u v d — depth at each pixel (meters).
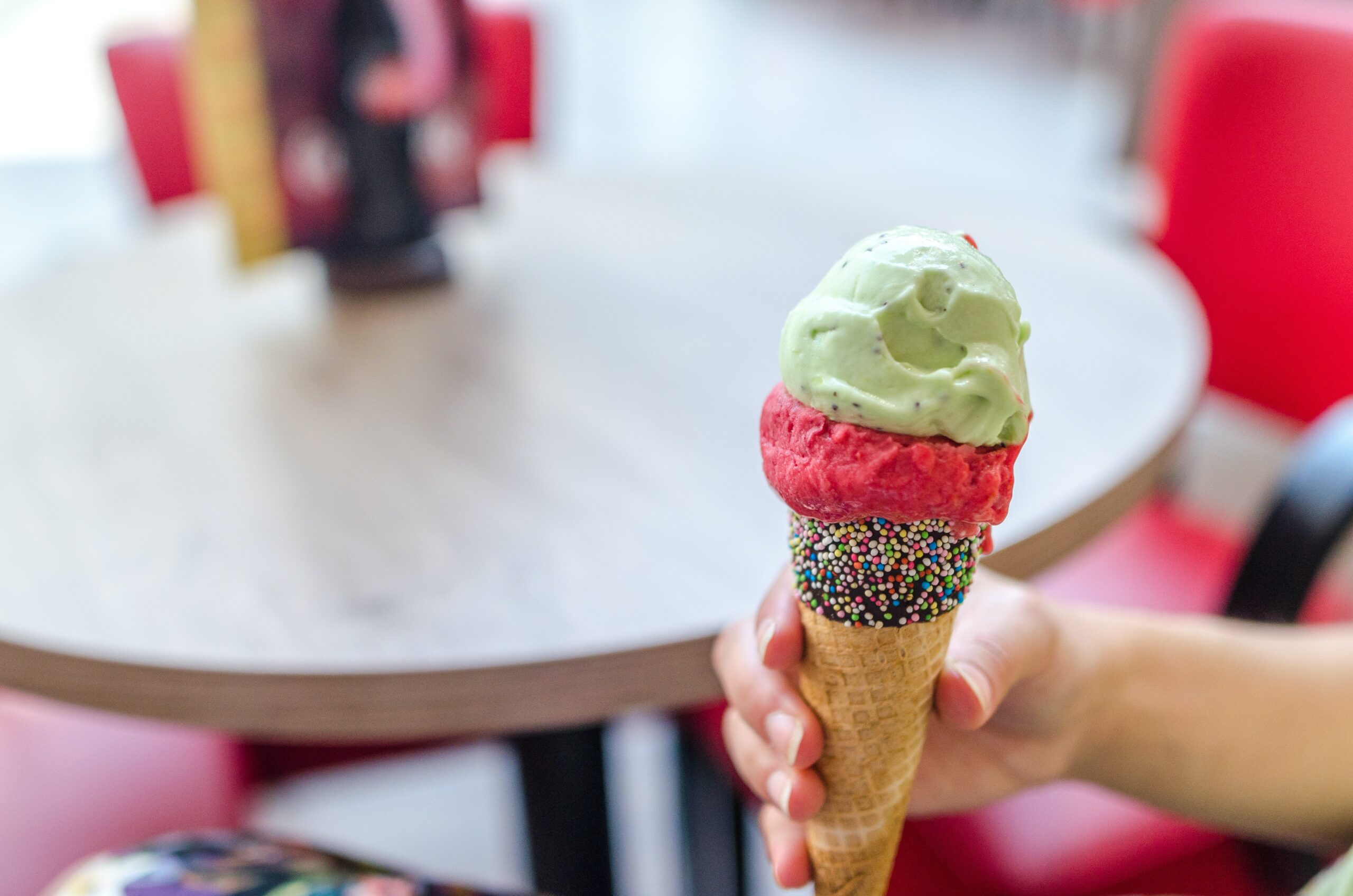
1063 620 0.52
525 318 0.81
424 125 0.87
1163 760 0.55
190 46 0.76
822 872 0.49
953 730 0.53
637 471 0.62
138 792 0.66
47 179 2.74
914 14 4.87
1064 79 3.78
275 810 1.21
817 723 0.46
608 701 0.53
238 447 0.65
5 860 0.63
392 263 0.88
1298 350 0.99
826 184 1.12
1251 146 0.98
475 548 0.58
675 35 4.40
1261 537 0.68
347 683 0.52
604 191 1.12
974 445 0.41
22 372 0.74
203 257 0.96
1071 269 0.87
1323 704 0.55
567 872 0.76
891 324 0.41
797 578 0.45
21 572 0.57
